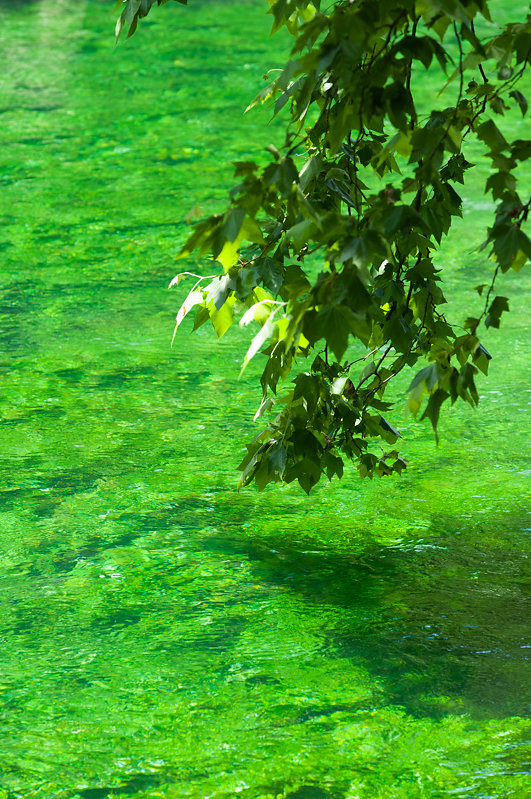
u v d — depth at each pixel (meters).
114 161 15.60
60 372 9.18
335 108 4.86
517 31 4.45
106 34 23.98
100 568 6.25
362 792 4.39
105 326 10.23
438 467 7.47
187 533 6.66
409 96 3.98
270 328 4.45
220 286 4.96
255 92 19.11
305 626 5.62
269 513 6.92
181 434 8.02
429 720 4.83
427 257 5.30
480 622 5.62
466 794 4.36
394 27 3.88
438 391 4.43
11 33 24.19
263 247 5.01
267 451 5.39
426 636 5.50
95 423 8.21
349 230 3.96
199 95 19.00
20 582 6.11
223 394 8.74
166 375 9.13
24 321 10.34
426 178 4.22
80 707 4.99
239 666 5.28
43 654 5.42
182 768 4.55
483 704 4.93
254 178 3.86
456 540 6.51
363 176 14.76
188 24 25.03
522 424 8.07
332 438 5.67
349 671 5.22
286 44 22.67
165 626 5.65
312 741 4.71
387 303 5.55
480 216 13.21
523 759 4.57
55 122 17.52
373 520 6.79
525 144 4.15
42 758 4.62
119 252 12.30
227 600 5.90
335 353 3.84
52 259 12.07
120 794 4.40
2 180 14.77
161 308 10.72
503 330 9.88
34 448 7.80
